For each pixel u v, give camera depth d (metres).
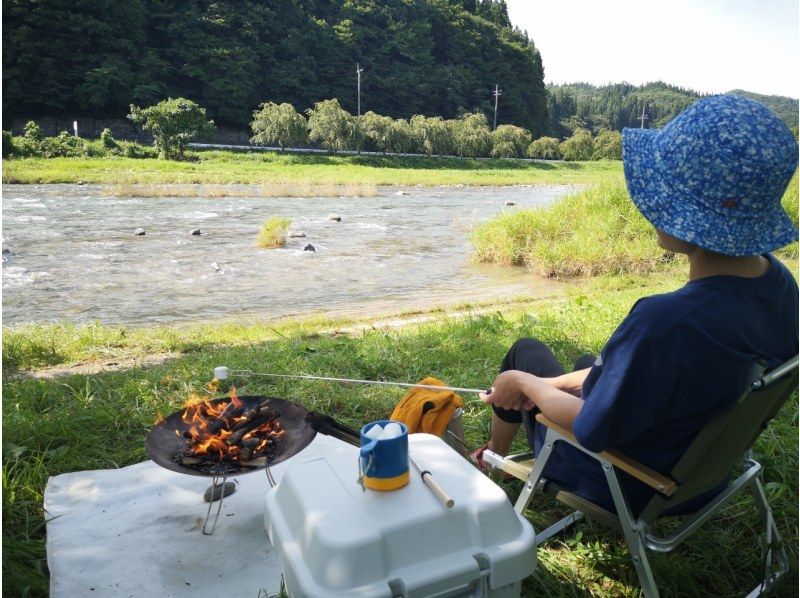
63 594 2.21
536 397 1.96
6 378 4.74
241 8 85.88
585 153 89.25
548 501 2.76
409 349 5.11
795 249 10.59
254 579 2.30
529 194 36.22
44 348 5.61
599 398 1.62
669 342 1.55
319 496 1.72
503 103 114.06
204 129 51.88
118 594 2.22
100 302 9.02
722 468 1.83
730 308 1.57
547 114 129.88
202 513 2.70
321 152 64.38
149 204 23.20
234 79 77.81
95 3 70.12
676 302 1.57
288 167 50.25
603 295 8.02
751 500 2.65
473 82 108.56
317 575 1.56
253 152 60.22
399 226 18.22
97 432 3.57
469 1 132.62
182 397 4.04
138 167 41.41
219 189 30.55
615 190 13.23
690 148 1.57
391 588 1.56
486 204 27.03
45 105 65.69
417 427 2.73
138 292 9.67
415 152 71.69
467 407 3.85
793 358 1.65
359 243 14.90
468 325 5.99
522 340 2.60
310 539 1.61
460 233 16.77
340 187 34.50
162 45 79.56
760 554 2.36
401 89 97.31
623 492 1.86
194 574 2.33
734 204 1.55
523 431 3.35
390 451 1.71
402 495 1.72
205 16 80.62
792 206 11.68
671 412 1.63
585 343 5.23
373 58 98.56
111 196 25.88
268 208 22.88
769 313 1.65
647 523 1.78
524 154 83.69
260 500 2.80
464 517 1.67
